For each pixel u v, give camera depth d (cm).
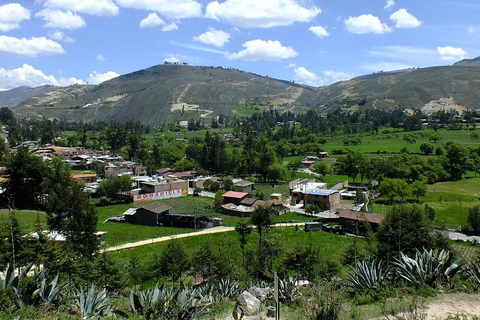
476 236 4747
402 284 1552
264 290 1717
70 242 3325
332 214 6375
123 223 5784
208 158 11738
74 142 15262
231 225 5584
